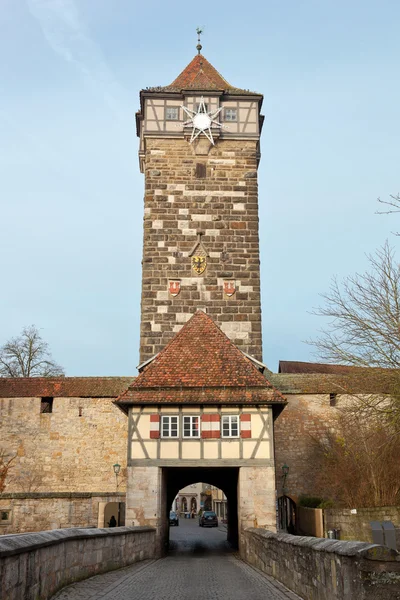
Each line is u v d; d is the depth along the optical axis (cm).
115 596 1145
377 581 715
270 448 2489
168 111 3678
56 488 3488
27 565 930
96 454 3528
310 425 3653
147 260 3447
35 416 3562
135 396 2545
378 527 1909
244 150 3659
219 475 3253
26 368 5112
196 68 3991
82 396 3588
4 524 3067
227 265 3469
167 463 2475
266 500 2444
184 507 10162
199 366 2688
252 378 2625
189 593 1236
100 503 3117
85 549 1377
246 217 3553
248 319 3388
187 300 3400
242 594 1216
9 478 3484
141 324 3356
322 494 3488
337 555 839
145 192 3562
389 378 2370
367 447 3052
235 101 3722
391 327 2380
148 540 2219
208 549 2983
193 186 3584
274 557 1490
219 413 2525
